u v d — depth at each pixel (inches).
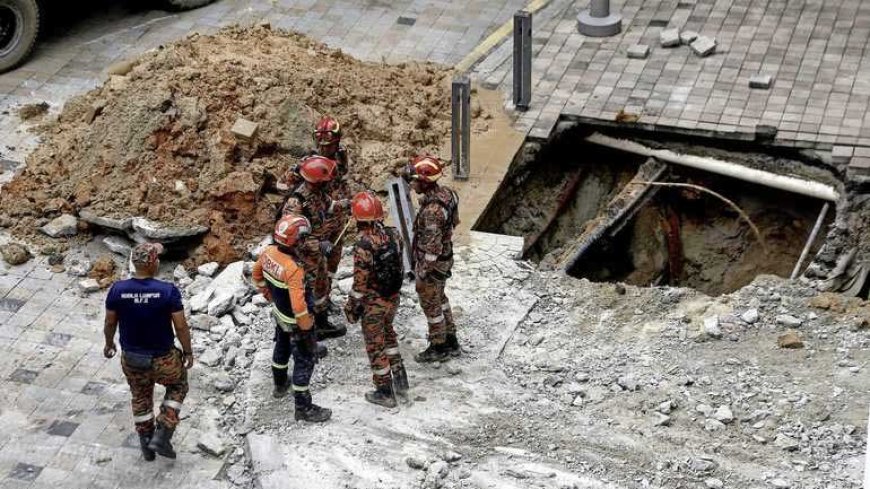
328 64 584.4
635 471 373.1
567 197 578.2
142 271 360.8
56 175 524.1
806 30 630.5
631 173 584.7
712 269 567.5
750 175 545.3
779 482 361.4
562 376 423.2
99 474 384.2
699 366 422.9
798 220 557.9
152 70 544.1
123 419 409.1
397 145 548.1
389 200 501.0
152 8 693.3
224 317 454.0
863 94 573.0
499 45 644.7
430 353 430.6
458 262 486.9
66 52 647.1
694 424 394.3
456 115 516.4
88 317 459.8
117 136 512.1
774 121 555.5
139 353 366.3
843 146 536.7
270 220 500.7
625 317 455.8
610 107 577.3
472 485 368.5
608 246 544.1
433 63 625.3
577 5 678.5
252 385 419.8
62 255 491.8
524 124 571.5
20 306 463.5
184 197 499.2
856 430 382.9
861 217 518.6
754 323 446.3
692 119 561.6
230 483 381.4
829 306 449.4
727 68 601.6
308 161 406.0
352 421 399.9
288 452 385.7
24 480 381.1
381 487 369.1
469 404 408.2
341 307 455.2
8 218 507.2
